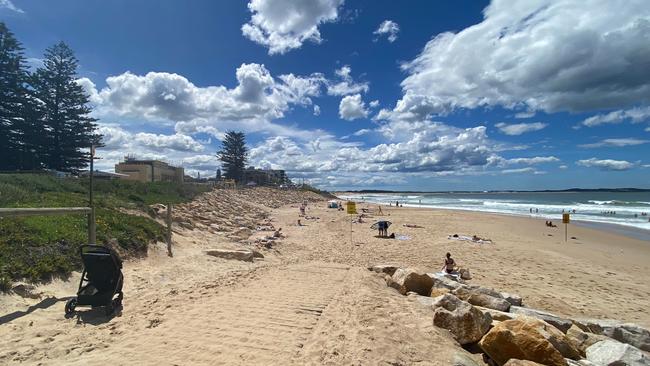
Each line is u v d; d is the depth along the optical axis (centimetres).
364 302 710
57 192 1633
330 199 9869
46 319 577
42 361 442
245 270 1040
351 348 501
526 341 485
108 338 517
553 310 898
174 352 475
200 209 2430
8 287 629
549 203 7625
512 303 862
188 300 710
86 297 608
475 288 885
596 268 1457
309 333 552
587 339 629
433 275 1061
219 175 9338
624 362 530
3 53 3438
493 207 6209
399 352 496
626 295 1070
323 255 1482
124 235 1055
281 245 1655
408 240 2067
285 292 783
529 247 1933
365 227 2750
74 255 823
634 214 4331
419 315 642
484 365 503
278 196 6312
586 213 4578
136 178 4731
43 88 3691
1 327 529
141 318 602
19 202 1172
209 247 1337
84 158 3884
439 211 4841
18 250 736
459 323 569
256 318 612
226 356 468
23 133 3531
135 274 883
